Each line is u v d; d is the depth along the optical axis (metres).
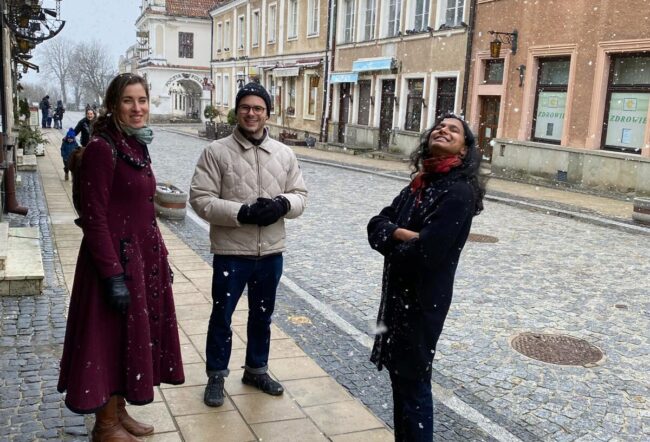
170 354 3.54
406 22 23.08
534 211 13.01
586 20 15.55
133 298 3.22
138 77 3.21
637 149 14.66
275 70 35.03
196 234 9.36
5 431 3.51
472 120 19.73
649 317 6.31
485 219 11.84
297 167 4.09
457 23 20.28
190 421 3.77
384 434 3.74
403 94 23.52
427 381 3.16
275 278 4.01
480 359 5.10
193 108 53.91
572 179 16.06
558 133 16.83
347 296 6.69
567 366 5.02
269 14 36.88
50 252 7.60
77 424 3.62
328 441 3.63
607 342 5.60
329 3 28.81
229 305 3.89
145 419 3.77
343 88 28.61
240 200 3.79
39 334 4.97
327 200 13.51
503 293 6.98
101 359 3.18
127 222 3.21
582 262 8.57
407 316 3.07
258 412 3.92
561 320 6.14
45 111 37.66
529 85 17.41
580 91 15.88
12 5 12.50
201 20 49.75
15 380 4.15
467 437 3.82
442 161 3.04
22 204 10.93
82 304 3.19
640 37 14.23
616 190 14.88
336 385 4.38
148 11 48.50
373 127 25.61
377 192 15.07
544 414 4.20
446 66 20.81
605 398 4.48
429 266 2.93
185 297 6.14
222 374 3.99
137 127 3.20
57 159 19.39
